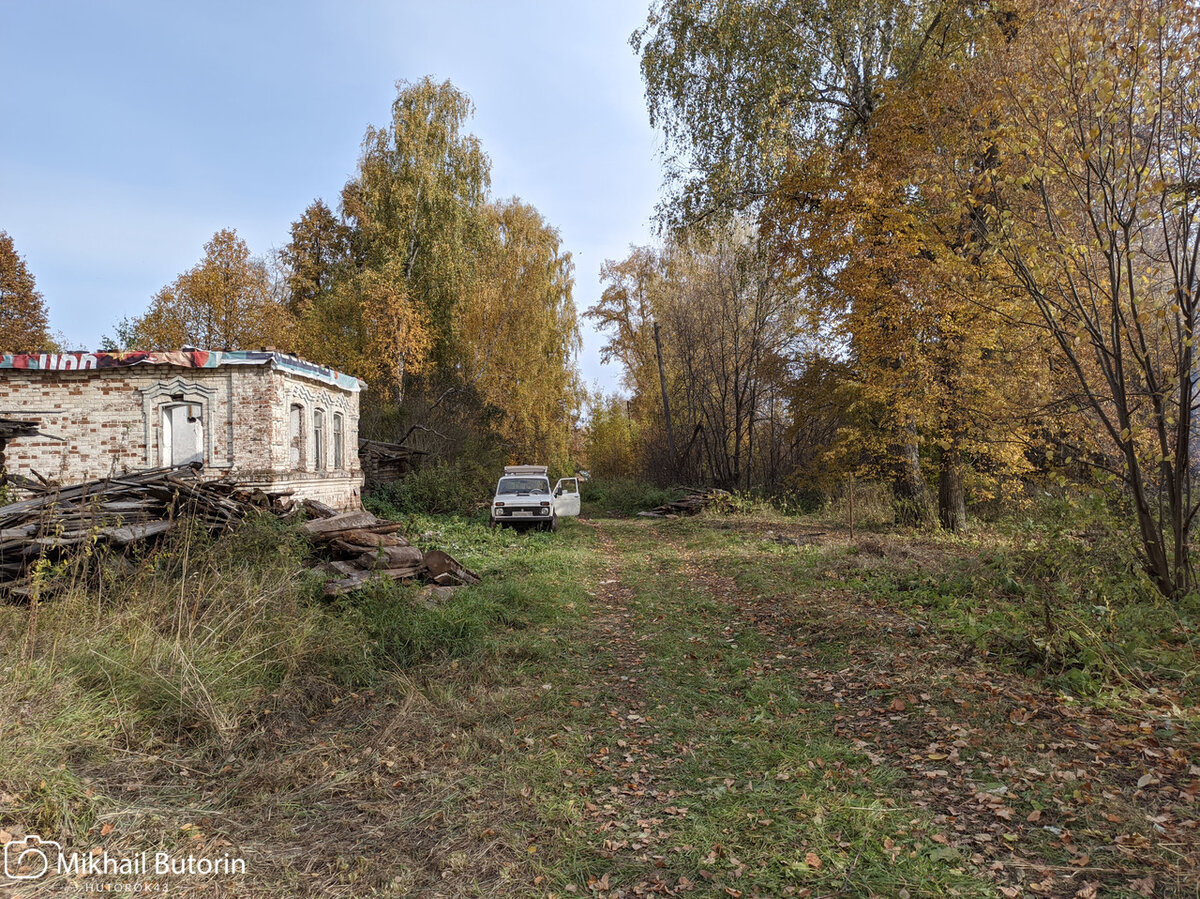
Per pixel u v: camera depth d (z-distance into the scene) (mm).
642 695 6078
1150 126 7086
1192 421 7688
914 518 17922
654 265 37344
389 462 24328
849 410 19578
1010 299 11062
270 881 3365
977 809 3715
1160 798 3635
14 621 5832
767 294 27844
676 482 32094
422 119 32094
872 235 14812
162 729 4898
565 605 9344
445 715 5504
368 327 29719
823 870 3285
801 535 17234
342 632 6848
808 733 4984
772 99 17031
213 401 14266
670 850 3566
